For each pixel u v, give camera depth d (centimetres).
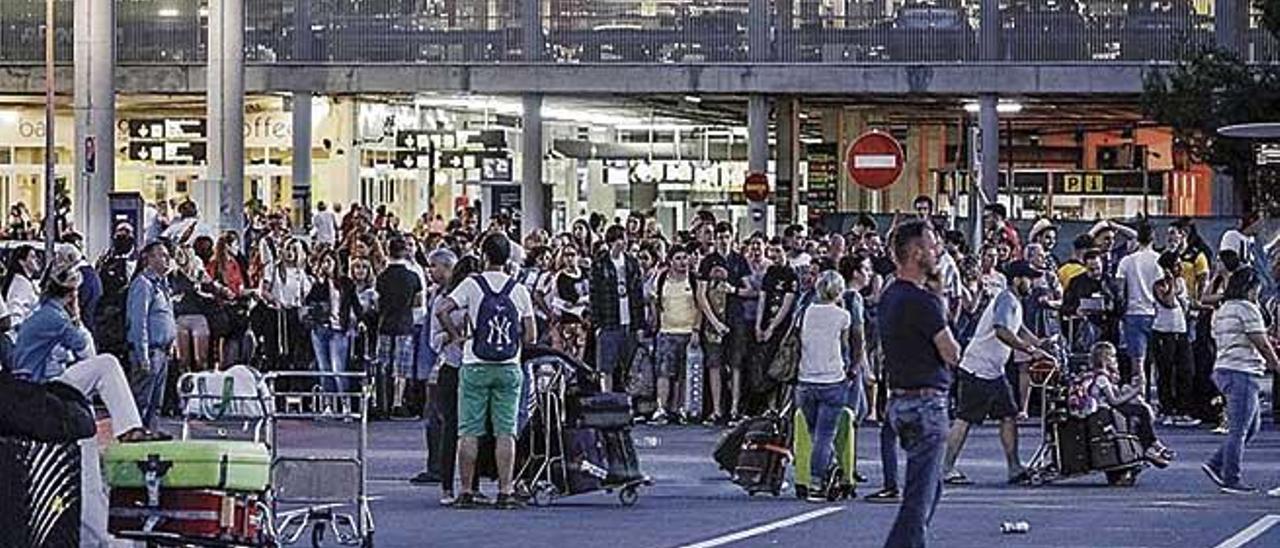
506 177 5516
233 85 4406
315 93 5247
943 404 1535
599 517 2067
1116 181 5819
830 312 2247
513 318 2103
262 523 1497
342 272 3306
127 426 1519
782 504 2206
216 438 1841
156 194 5472
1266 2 4597
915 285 1545
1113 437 2388
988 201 4766
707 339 3167
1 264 2916
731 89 5131
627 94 5212
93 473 1452
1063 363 2528
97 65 4341
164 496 1466
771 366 2616
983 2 5069
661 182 5950
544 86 5178
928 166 6047
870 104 5575
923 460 1530
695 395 3186
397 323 3183
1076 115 5734
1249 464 2647
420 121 5572
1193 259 3459
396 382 3203
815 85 5106
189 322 3031
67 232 3903
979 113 5112
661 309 3183
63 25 5284
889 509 2159
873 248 3222
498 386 2105
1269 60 5016
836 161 5959
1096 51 5044
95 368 1528
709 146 5978
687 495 2302
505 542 1866
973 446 2880
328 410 2030
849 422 2261
